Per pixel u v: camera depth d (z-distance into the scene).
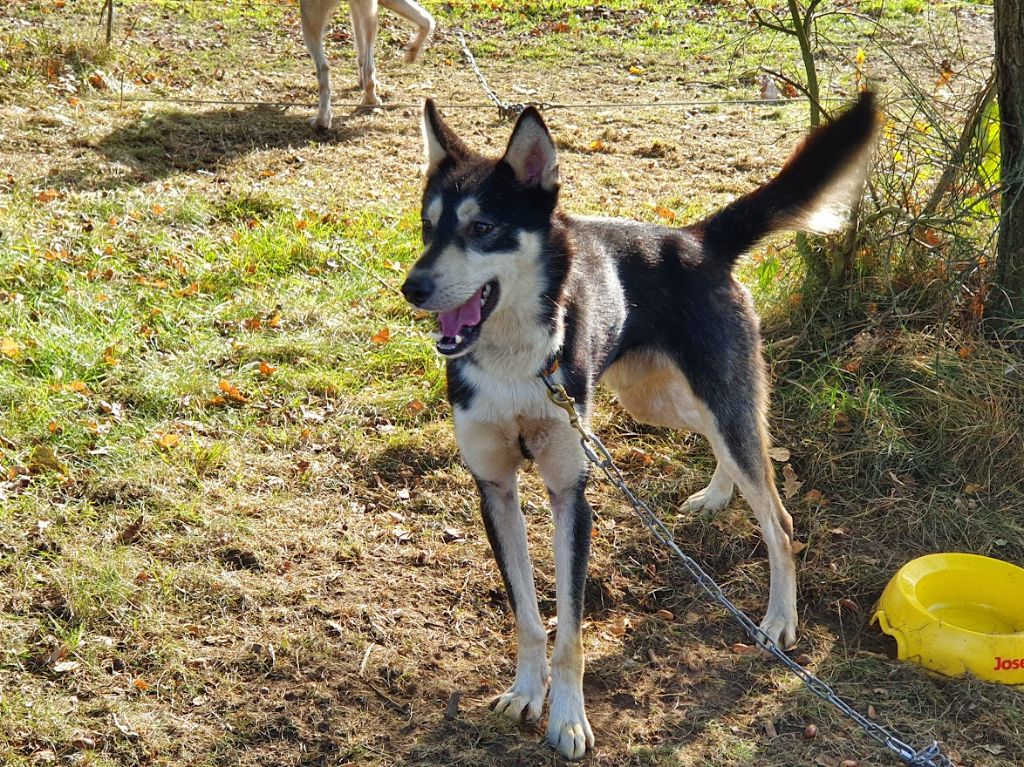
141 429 4.97
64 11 10.14
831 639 4.57
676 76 9.35
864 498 4.84
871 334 5.09
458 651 4.54
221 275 5.54
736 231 4.70
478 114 8.12
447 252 4.34
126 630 4.52
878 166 5.10
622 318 4.57
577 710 4.37
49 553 4.63
